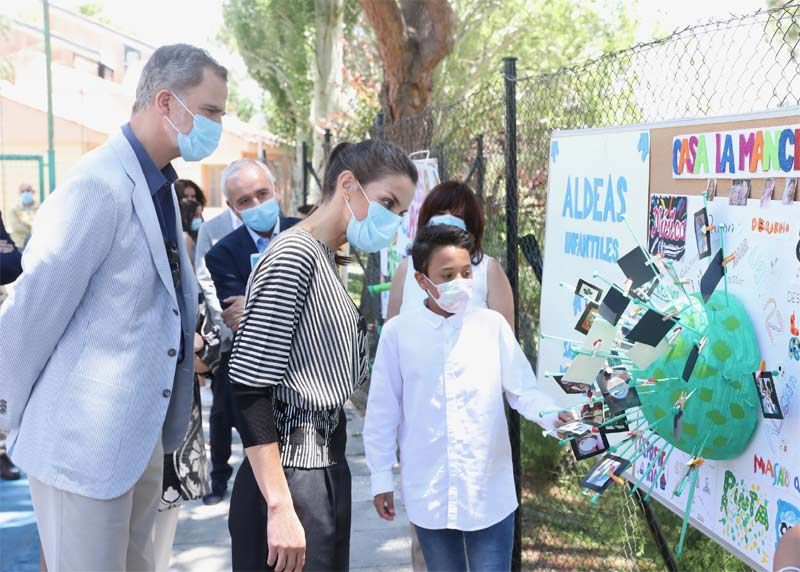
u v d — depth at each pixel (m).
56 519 2.58
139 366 2.59
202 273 5.41
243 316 2.40
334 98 17.56
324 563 2.44
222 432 5.37
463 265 3.00
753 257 2.22
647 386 2.38
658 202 2.77
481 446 3.03
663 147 2.73
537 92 4.57
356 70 20.11
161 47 2.72
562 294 3.56
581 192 3.39
